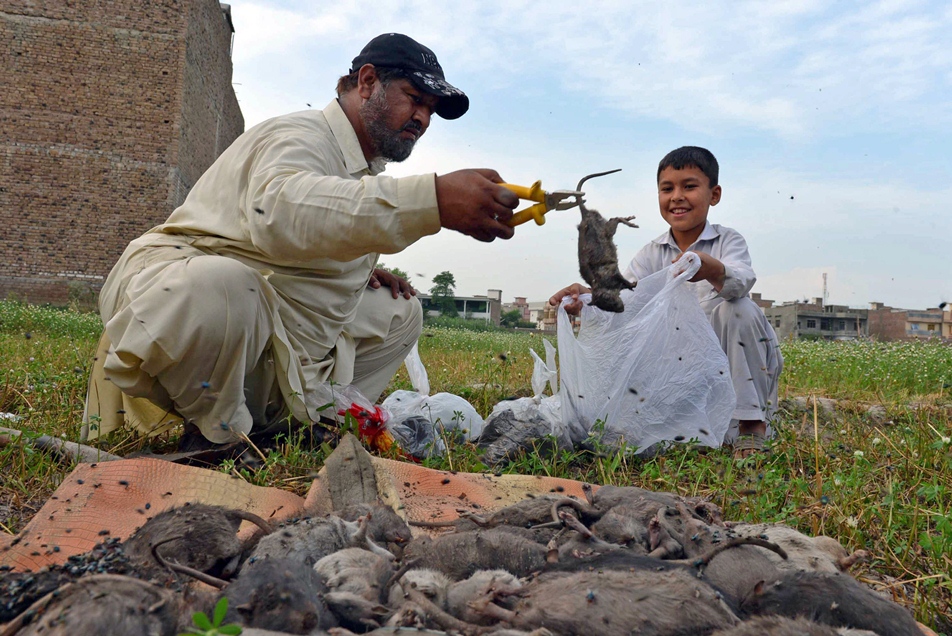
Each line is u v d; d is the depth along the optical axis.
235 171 4.81
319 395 4.93
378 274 5.88
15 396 6.27
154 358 4.30
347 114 5.07
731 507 4.21
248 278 4.42
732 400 5.48
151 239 4.90
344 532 2.99
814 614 2.45
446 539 3.09
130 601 2.06
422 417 5.43
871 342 15.78
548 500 3.54
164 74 31.50
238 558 2.95
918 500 4.30
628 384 5.40
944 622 3.08
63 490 3.56
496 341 17.02
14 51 30.05
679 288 5.50
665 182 6.26
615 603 2.39
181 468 3.84
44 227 30.44
